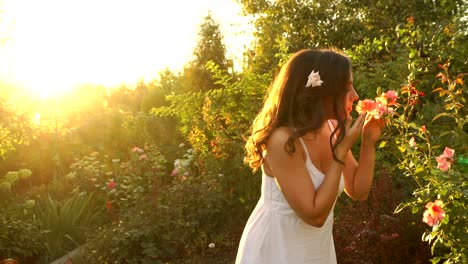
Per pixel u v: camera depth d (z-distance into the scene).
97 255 5.95
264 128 1.99
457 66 5.69
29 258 6.69
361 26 11.04
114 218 6.86
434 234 2.88
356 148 5.95
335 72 1.95
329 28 11.54
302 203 1.90
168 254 5.89
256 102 7.29
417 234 4.54
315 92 1.93
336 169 1.89
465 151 3.72
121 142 11.59
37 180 10.15
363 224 4.78
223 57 13.68
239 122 7.45
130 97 15.53
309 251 2.06
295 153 1.92
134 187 7.91
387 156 5.45
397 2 10.53
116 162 9.14
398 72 6.05
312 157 1.98
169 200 6.45
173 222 6.05
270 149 1.96
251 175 6.86
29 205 7.54
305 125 1.92
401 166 3.03
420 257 4.46
